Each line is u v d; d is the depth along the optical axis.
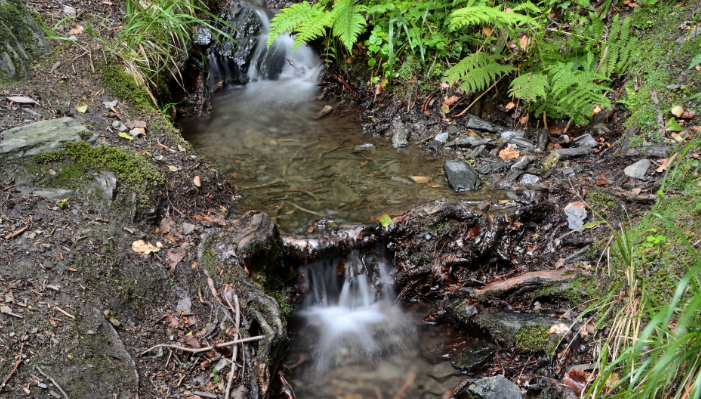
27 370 2.28
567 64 4.48
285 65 6.01
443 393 2.98
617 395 2.38
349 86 5.57
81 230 2.99
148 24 4.75
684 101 4.09
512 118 4.93
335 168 4.48
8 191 3.04
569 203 3.84
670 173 3.68
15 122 3.46
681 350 2.30
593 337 2.91
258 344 2.78
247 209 3.91
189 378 2.61
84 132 3.50
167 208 3.50
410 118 5.12
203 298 2.97
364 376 3.10
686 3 4.62
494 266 3.64
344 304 3.71
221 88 5.77
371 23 5.42
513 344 3.06
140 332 2.74
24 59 3.94
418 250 3.67
